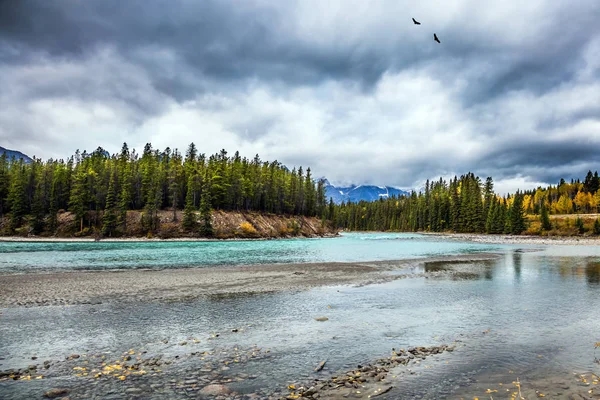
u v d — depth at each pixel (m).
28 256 45.38
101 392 8.04
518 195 121.25
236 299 19.42
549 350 11.23
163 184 110.69
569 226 115.81
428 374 9.22
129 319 15.10
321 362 10.09
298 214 139.38
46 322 14.55
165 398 7.77
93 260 40.75
